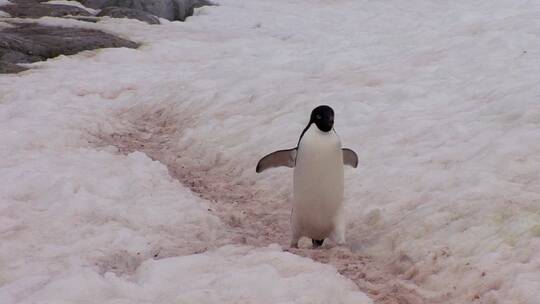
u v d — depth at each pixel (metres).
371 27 48.06
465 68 25.28
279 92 25.88
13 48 38.06
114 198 17.09
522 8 38.97
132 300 10.85
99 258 13.30
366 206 15.70
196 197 17.78
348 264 13.22
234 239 15.01
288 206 17.17
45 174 17.91
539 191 13.94
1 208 16.05
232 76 29.88
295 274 11.83
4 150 21.12
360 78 26.33
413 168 16.75
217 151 21.88
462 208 13.92
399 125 20.09
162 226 15.43
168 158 22.41
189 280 11.45
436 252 12.64
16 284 11.77
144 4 53.44
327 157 13.36
